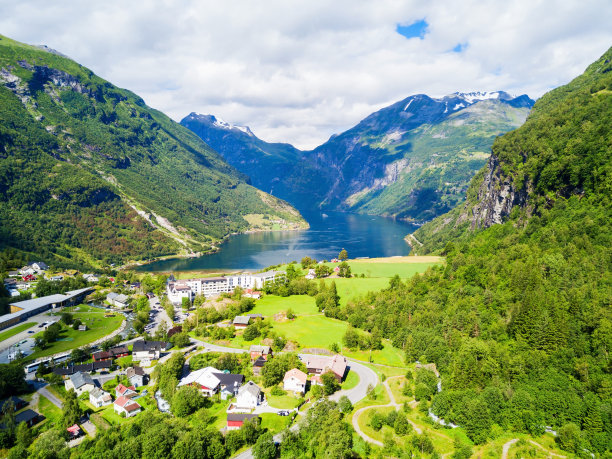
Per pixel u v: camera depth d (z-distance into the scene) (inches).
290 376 5551.2
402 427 4421.8
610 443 3826.3
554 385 4471.0
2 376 5521.7
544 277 6127.0
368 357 6515.8
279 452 4323.3
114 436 4488.2
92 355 6855.3
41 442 4328.3
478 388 4768.7
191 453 4143.7
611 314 4827.8
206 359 6510.8
